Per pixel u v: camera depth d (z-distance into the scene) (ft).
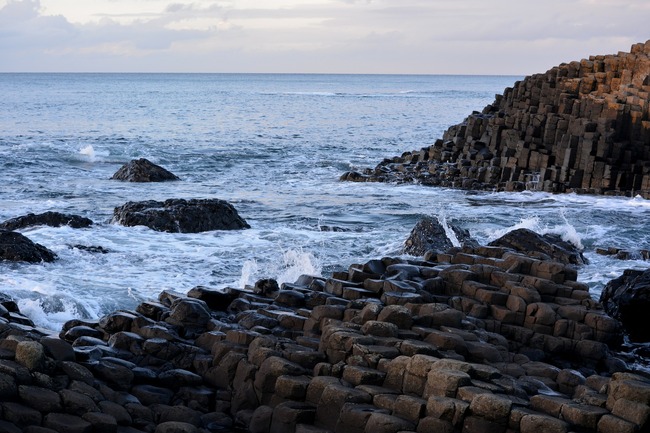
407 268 41.96
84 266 58.59
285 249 67.41
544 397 27.68
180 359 34.14
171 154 152.46
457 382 27.71
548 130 123.03
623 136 118.32
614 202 104.32
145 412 29.73
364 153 166.61
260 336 33.86
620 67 137.28
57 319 45.96
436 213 91.20
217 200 77.25
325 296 40.09
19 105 325.83
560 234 75.05
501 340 36.17
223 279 57.41
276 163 144.15
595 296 54.95
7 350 29.07
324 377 30.30
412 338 33.55
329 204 97.19
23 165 128.36
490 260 43.52
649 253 68.03
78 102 361.71
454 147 137.49
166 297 41.32
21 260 57.82
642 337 47.01
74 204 91.35
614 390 27.04
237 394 31.94
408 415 27.61
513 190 116.06
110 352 33.55
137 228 72.33
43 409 26.91
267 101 422.41
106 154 148.36
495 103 148.05
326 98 483.92
